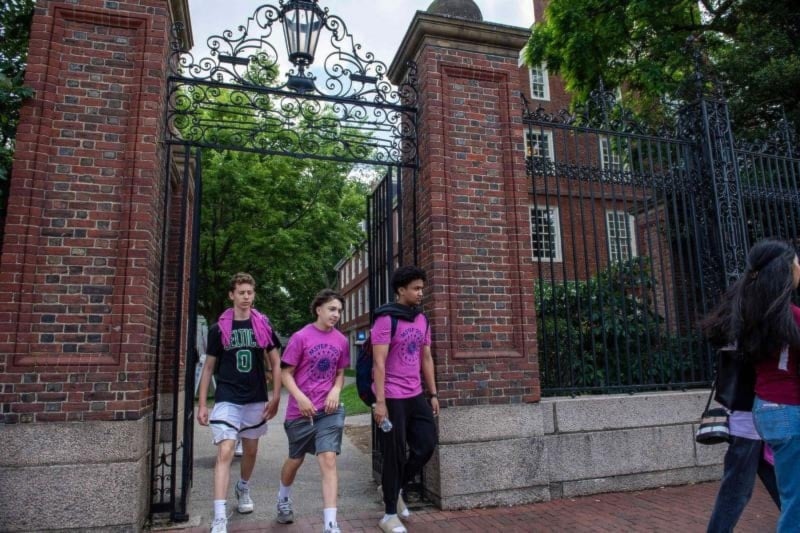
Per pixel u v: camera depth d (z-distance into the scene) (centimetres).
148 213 444
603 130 621
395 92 567
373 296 634
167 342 755
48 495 392
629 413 562
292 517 452
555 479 525
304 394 420
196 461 720
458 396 506
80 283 429
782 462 272
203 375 433
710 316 325
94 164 446
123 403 415
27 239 420
